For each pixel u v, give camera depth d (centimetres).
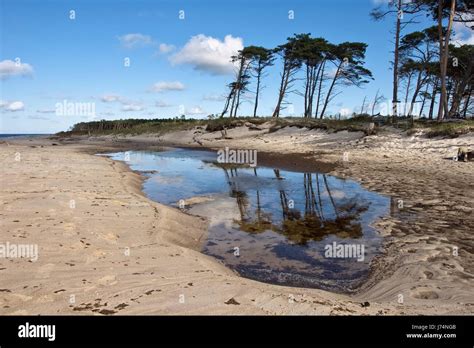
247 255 595
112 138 4559
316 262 564
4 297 360
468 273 476
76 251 499
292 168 1689
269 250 618
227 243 655
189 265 479
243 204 962
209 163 1942
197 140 3566
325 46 3666
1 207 690
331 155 1942
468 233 659
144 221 683
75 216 663
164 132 4269
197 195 1077
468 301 383
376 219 787
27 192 836
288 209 911
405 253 563
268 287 427
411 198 962
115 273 436
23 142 3297
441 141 1773
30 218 630
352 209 893
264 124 3475
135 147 3058
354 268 539
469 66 3017
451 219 757
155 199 1012
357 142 2169
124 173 1369
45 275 418
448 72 3272
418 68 3366
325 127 2731
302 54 3750
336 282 493
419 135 1950
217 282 421
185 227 714
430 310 359
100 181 1093
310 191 1135
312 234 705
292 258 581
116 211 731
